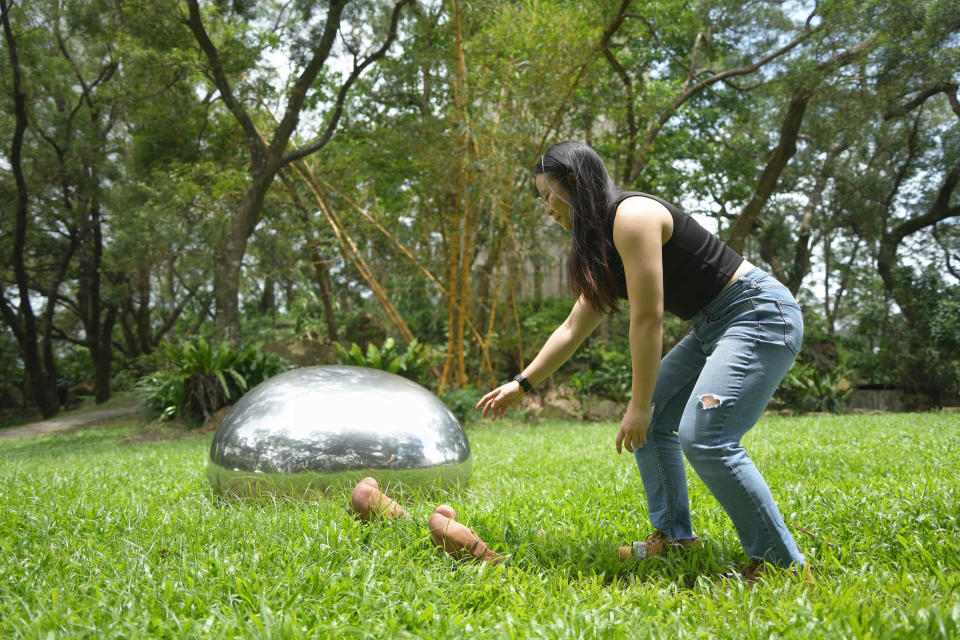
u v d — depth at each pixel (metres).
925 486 2.90
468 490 3.68
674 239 2.04
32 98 17.11
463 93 11.31
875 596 1.70
